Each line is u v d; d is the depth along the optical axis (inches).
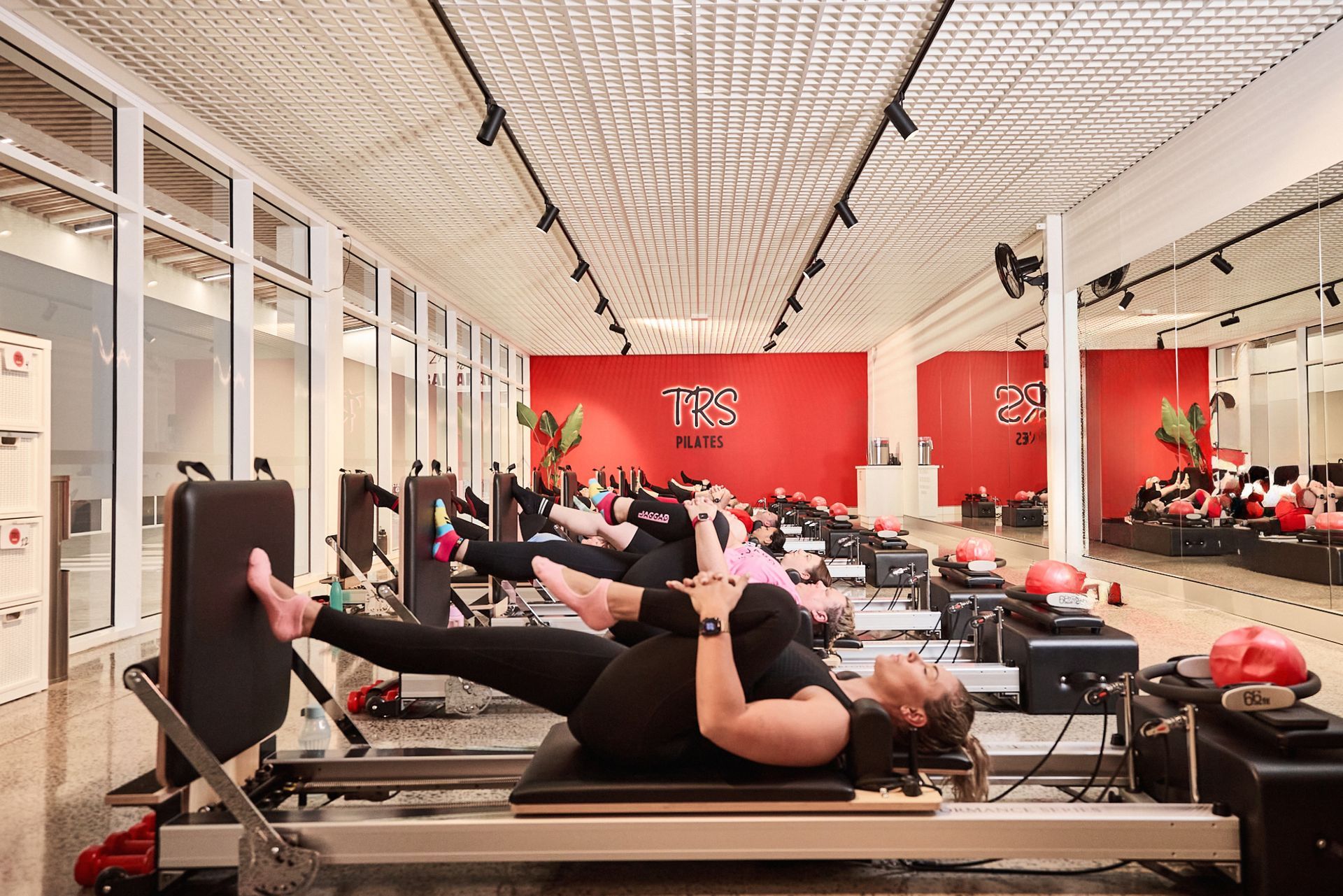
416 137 236.4
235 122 225.9
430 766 88.2
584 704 75.1
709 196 286.5
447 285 424.8
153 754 114.3
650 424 682.2
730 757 76.3
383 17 174.6
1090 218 293.7
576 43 183.3
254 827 68.6
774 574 147.0
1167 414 247.8
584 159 252.2
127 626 201.0
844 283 426.6
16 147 172.1
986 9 172.9
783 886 76.1
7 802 97.0
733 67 195.2
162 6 170.4
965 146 244.5
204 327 242.5
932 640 163.8
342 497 152.9
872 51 189.0
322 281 304.7
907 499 561.9
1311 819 68.6
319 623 75.4
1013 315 370.6
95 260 196.7
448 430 473.4
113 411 201.8
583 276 404.2
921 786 73.1
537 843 70.2
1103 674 129.6
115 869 70.1
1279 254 196.5
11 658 143.5
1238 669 77.2
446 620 143.6
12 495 143.7
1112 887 75.8
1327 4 171.5
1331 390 180.5
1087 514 308.7
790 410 681.0
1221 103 218.1
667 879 77.6
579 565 135.3
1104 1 169.9
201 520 68.5
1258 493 207.6
